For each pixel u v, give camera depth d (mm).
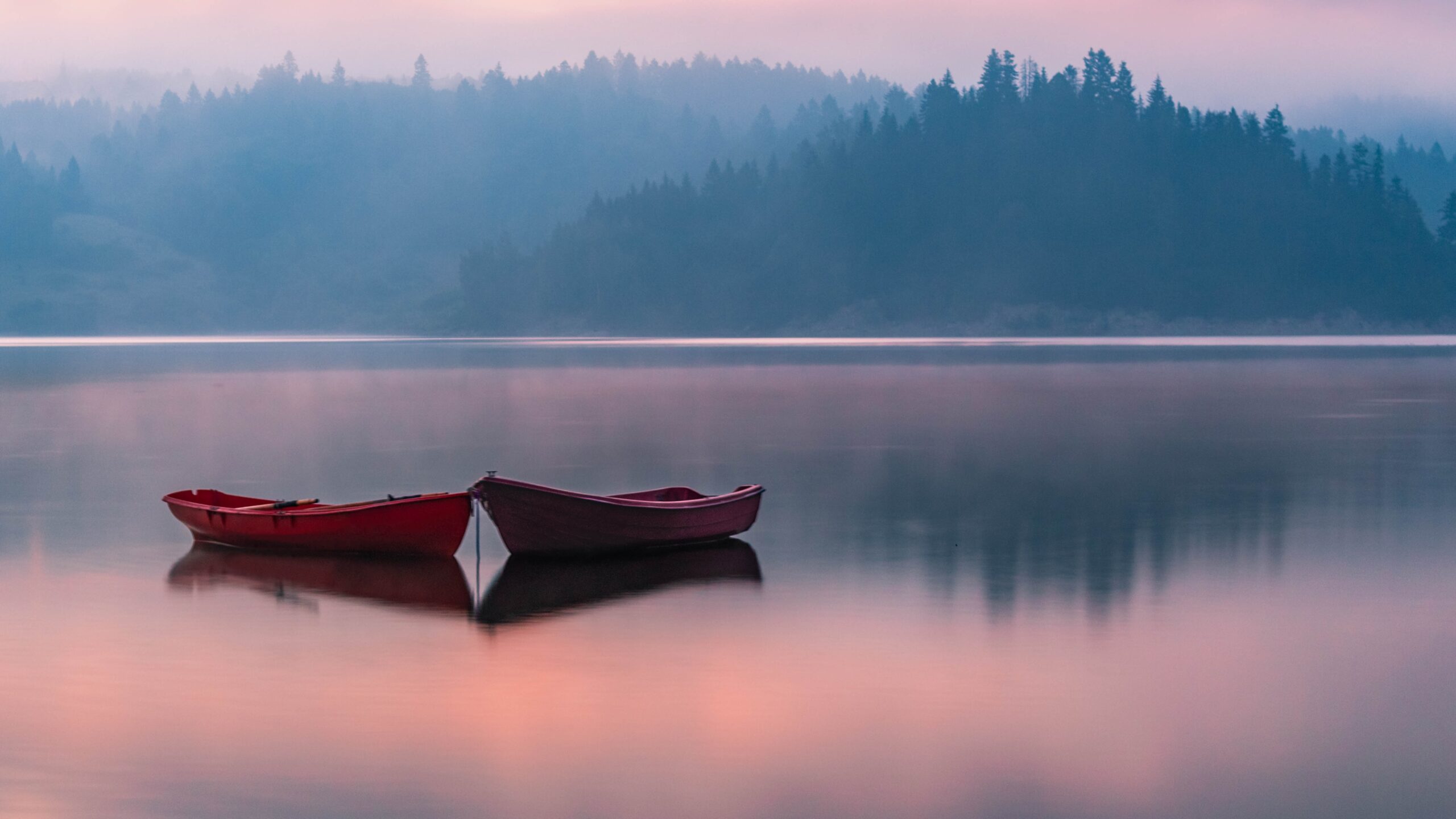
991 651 16328
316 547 22688
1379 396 68688
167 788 11930
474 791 11906
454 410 59375
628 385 78938
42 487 32781
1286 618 18094
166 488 32531
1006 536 25203
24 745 12961
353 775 12227
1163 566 21922
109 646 16609
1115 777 12203
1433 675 15273
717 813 11445
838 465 37250
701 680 15094
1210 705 14195
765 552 23297
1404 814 11445
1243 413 57031
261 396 69125
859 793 11844
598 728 13461
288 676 15250
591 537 22422
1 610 18609
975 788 11961
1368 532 25578
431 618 18047
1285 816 11414
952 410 59250
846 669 15523
